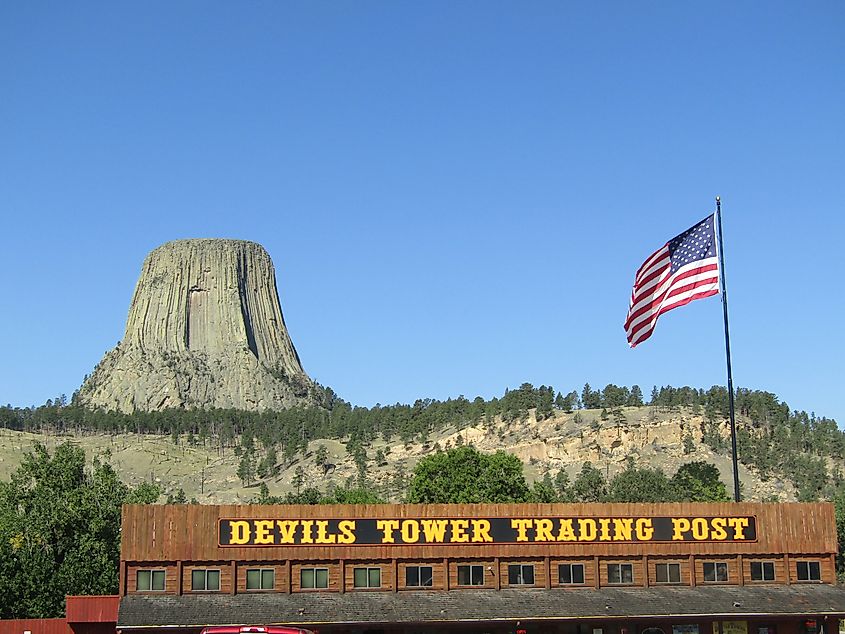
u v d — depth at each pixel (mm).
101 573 105250
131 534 77188
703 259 77750
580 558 82188
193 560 77500
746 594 81812
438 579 80125
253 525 78500
